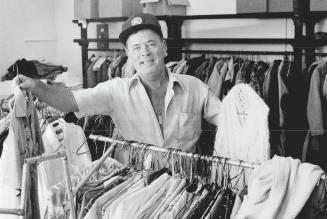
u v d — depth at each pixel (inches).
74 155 63.4
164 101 72.2
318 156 89.3
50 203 48.7
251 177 40.6
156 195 45.7
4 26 162.2
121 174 52.1
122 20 134.8
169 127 71.9
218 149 60.6
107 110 72.5
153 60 68.4
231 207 44.0
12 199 52.9
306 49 98.7
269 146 54.8
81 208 47.4
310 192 37.4
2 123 57.9
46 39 173.6
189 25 135.1
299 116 91.2
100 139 54.9
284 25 114.8
